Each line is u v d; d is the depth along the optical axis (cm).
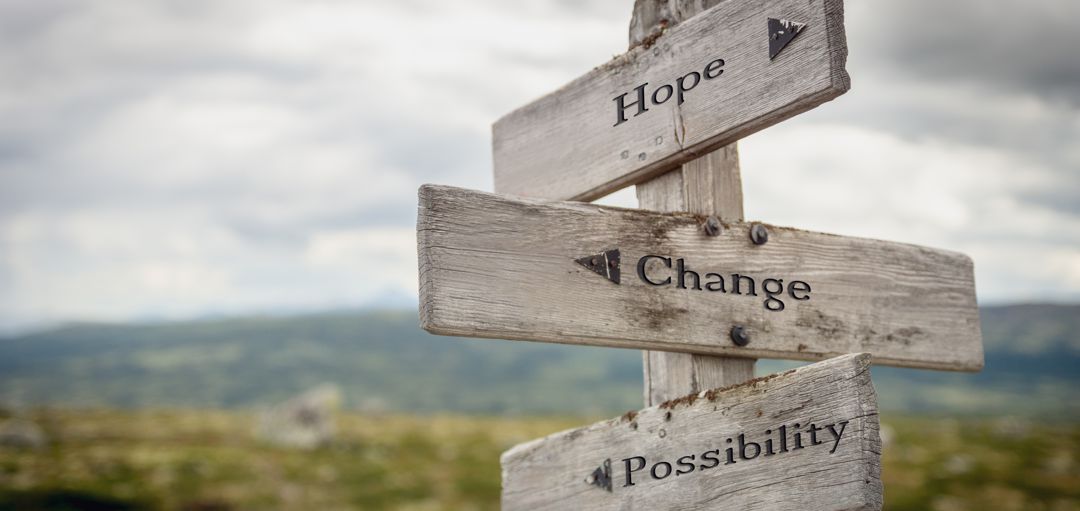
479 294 383
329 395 7212
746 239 441
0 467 4938
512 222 395
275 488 4903
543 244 399
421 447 7038
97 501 4191
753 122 405
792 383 389
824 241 464
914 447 7062
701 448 417
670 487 428
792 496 383
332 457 6212
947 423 10194
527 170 522
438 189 383
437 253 379
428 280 376
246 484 4938
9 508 3959
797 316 447
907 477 5647
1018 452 6975
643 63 459
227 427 8000
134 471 5088
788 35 395
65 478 4672
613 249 411
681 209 447
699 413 420
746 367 452
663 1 463
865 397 366
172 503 4322
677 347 419
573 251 404
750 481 397
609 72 475
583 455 472
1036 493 5322
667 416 433
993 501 5012
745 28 414
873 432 364
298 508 4434
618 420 456
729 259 435
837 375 375
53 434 6762
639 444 445
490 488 5259
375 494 4934
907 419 12281
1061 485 5612
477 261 385
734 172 462
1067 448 7425
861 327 467
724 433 409
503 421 10406
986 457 6575
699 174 451
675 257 423
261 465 5584
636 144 457
